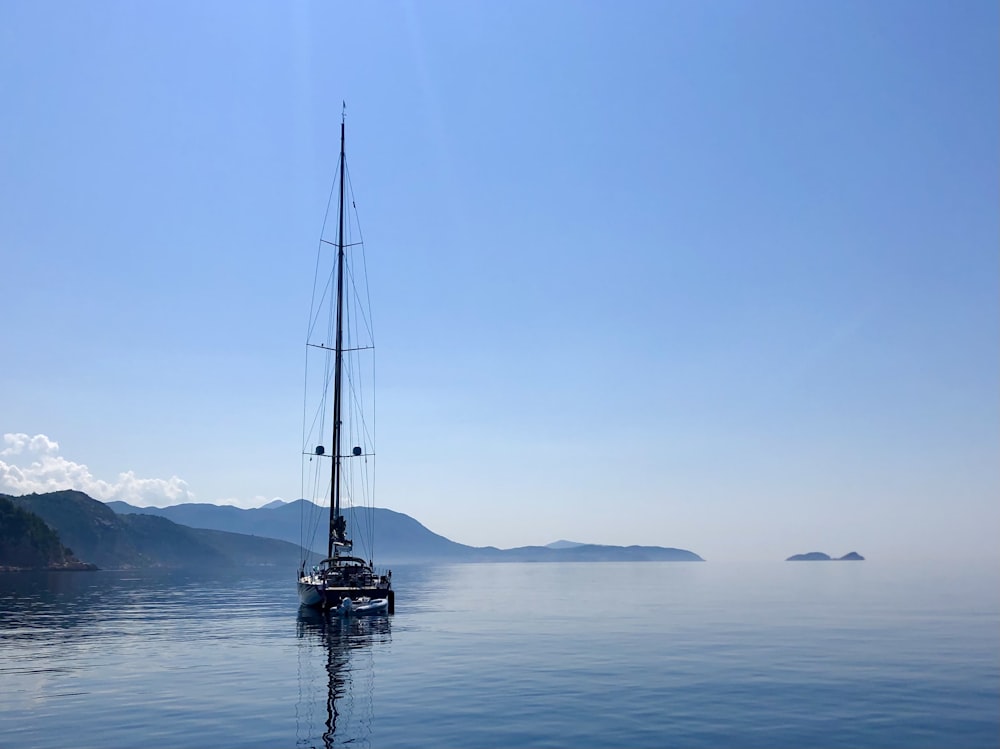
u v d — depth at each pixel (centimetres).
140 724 2733
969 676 3703
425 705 3038
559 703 3075
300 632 5722
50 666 4038
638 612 7912
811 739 2542
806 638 5350
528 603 9469
